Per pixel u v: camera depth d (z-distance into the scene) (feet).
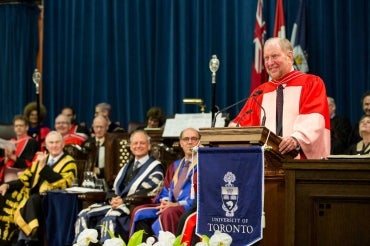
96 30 39.37
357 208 15.25
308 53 33.81
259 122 19.12
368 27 32.86
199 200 16.57
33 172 29.30
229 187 16.17
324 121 17.93
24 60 40.86
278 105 18.81
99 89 39.40
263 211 15.87
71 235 26.99
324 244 15.44
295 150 17.17
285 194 15.79
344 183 15.35
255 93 18.83
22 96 40.68
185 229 20.71
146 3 38.47
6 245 29.27
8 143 31.01
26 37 40.96
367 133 25.41
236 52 36.24
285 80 18.98
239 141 16.19
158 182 26.12
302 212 15.60
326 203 15.47
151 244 13.07
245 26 36.01
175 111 37.50
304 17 33.63
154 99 38.34
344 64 33.53
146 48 38.55
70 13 39.99
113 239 12.63
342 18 33.58
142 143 26.61
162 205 23.89
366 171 15.17
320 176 15.48
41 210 27.94
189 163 24.44
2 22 41.04
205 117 27.86
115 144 29.58
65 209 27.22
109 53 39.32
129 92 38.58
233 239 16.06
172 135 28.02
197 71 37.04
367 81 32.76
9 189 29.25
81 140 34.04
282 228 16.62
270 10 35.32
